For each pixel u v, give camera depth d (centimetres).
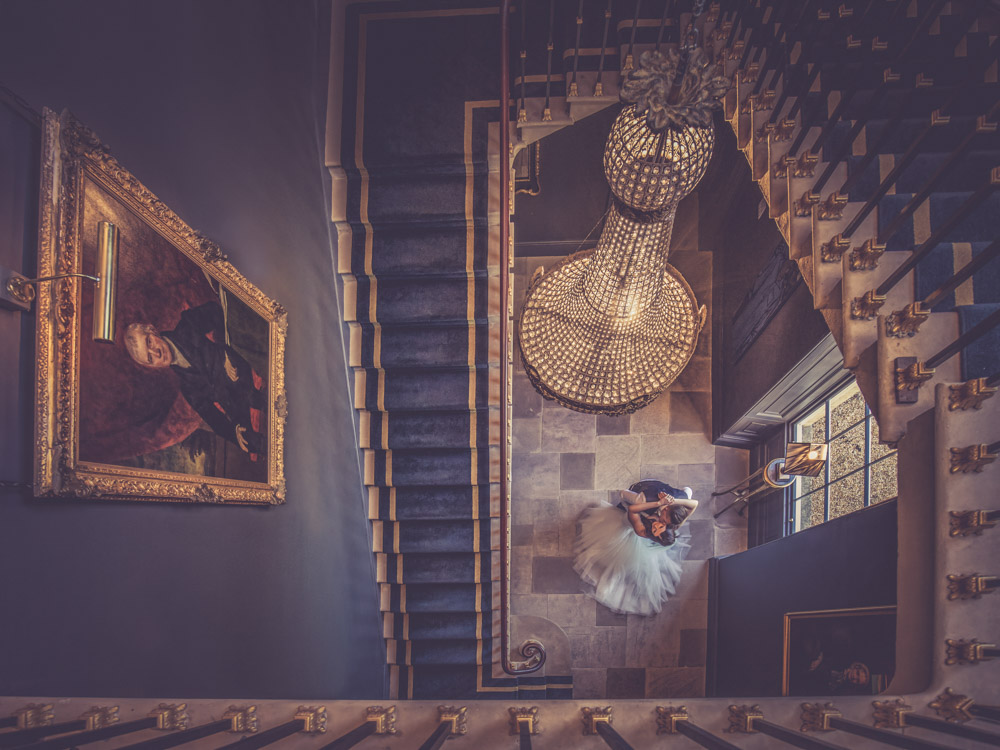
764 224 410
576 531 528
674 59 167
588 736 136
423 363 337
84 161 141
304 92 303
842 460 378
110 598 155
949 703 147
